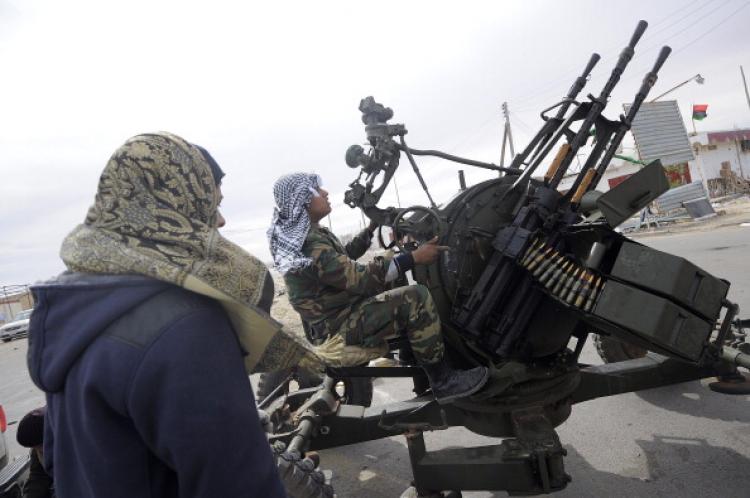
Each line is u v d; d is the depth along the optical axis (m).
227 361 0.99
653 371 3.47
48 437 1.20
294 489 2.47
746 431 3.61
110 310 0.95
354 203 3.43
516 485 2.63
